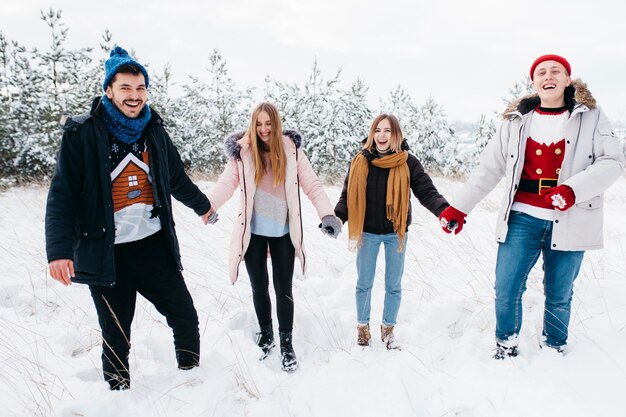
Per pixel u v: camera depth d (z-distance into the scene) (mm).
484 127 14031
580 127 2283
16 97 10242
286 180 2846
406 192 2902
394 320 2990
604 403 2047
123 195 2178
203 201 2701
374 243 2979
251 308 3508
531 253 2451
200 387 2416
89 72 11008
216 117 13781
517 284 2490
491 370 2432
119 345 2314
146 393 2359
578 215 2305
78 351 2906
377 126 2928
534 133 2398
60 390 2365
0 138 9578
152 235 2346
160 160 2271
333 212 2990
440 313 3271
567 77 2318
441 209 2838
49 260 1948
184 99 14125
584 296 3209
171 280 2414
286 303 2820
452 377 2451
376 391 2354
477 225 5734
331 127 12648
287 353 2730
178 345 2545
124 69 2053
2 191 8688
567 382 2234
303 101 13086
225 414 2229
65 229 2004
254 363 2742
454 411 2172
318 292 3904
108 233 2102
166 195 2324
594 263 3871
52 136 9859
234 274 2867
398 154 2914
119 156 2146
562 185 2168
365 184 2926
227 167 3004
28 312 3475
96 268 2100
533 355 2602
